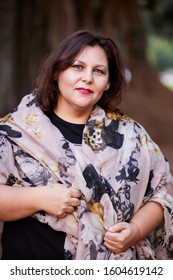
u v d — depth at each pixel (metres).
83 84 2.30
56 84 2.41
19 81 10.42
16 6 10.38
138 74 12.75
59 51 2.34
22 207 2.24
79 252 2.19
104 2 11.53
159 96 12.88
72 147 2.28
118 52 2.45
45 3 10.38
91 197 2.22
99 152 2.30
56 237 2.27
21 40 10.44
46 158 2.27
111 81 2.51
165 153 9.21
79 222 2.21
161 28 19.64
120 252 2.23
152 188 2.39
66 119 2.40
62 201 2.20
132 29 12.27
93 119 2.37
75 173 2.23
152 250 2.40
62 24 10.33
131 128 2.41
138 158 2.34
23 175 2.30
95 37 2.36
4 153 2.32
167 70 35.84
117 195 2.26
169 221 2.38
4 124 2.37
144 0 13.74
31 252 2.29
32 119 2.34
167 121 11.57
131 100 11.80
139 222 2.30
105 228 2.23
